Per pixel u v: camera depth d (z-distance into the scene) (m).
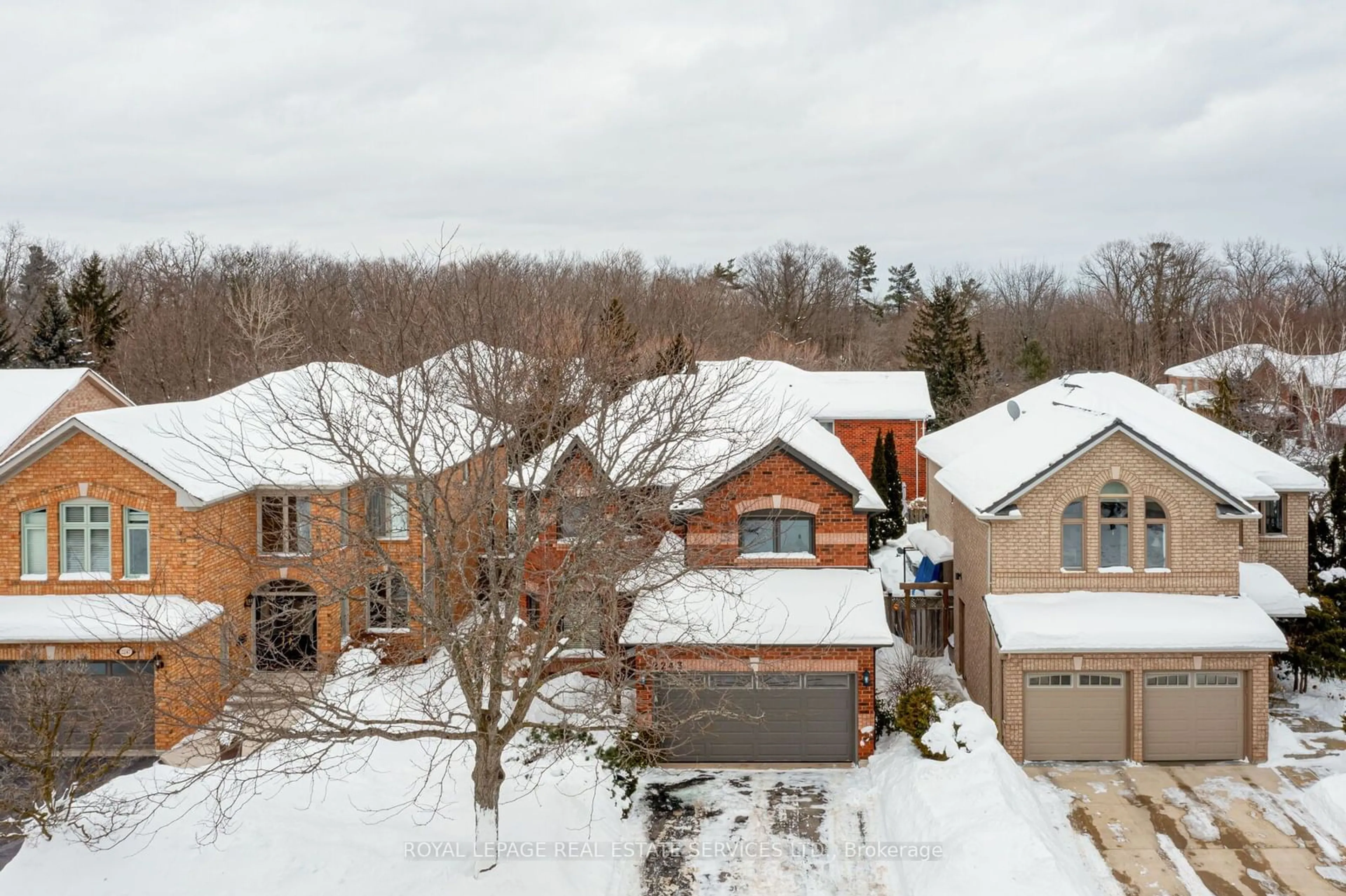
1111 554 23.86
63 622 23.44
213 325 54.56
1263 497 25.72
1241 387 51.06
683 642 20.06
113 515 24.53
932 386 65.25
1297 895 16.97
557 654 17.22
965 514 27.28
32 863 16.52
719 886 17.80
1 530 24.58
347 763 20.95
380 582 23.41
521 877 17.12
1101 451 23.45
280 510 27.38
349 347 23.06
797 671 22.55
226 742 23.11
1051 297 109.81
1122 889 17.20
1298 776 21.62
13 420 32.62
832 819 20.22
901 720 22.23
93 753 19.73
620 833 19.64
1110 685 22.72
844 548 24.89
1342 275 87.38
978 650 25.41
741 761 22.75
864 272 114.44
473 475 19.69
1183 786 21.27
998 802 18.56
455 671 19.08
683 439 18.48
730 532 24.84
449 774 20.84
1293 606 25.08
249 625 27.11
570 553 17.25
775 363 52.75
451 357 20.83
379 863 17.16
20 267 91.81
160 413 27.41
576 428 20.41
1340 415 51.00
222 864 16.58
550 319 21.98
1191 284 86.31
